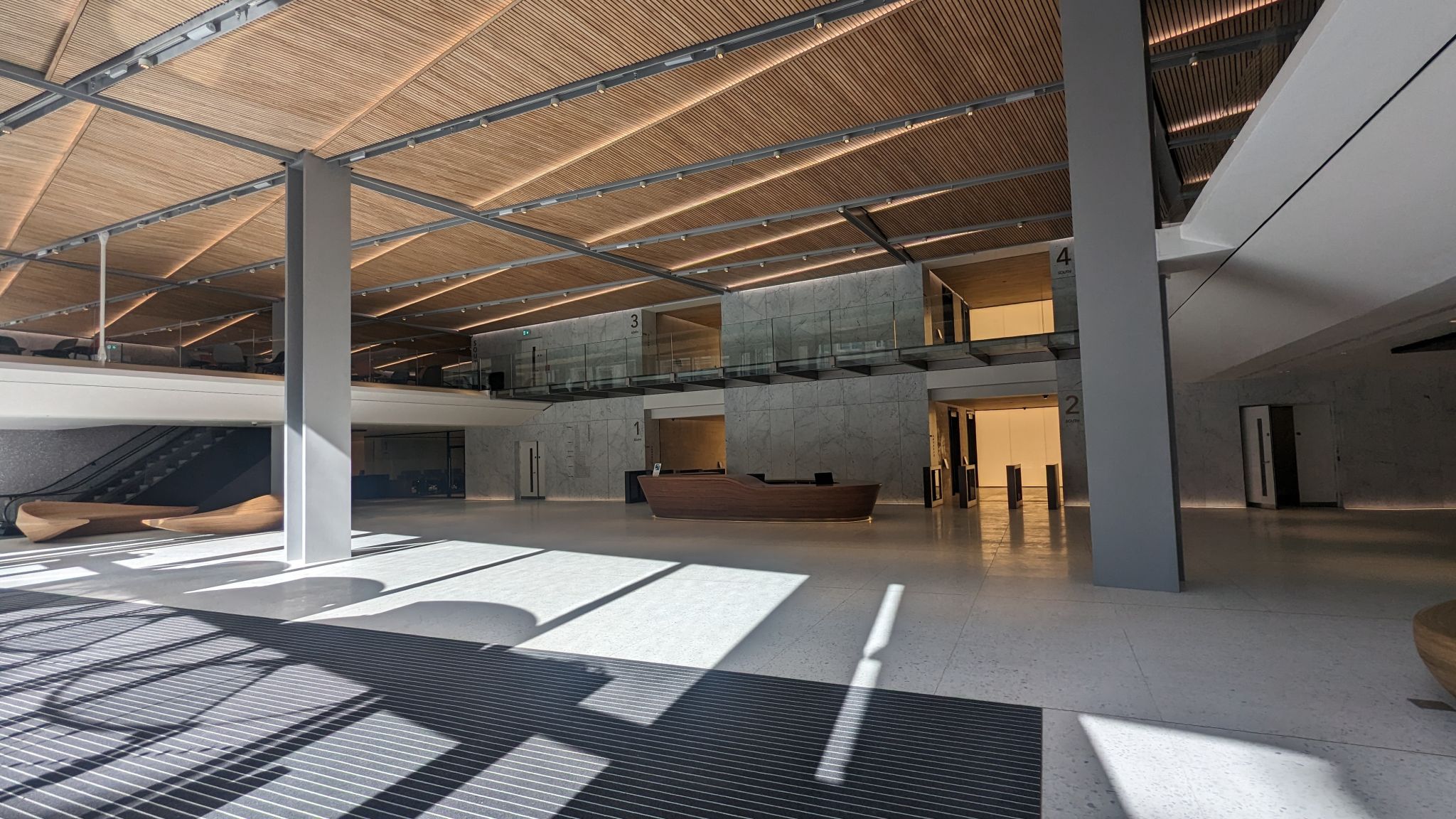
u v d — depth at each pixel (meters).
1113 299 6.62
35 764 3.29
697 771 3.06
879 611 5.99
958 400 17.62
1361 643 4.67
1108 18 6.64
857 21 7.51
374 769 3.16
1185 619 5.39
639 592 7.13
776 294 19.55
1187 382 15.20
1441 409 13.22
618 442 22.02
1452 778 2.80
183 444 18.86
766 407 19.31
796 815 2.66
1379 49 3.20
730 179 11.76
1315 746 3.13
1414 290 6.07
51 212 12.05
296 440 10.26
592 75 8.38
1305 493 14.45
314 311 9.89
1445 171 3.94
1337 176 4.57
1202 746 3.17
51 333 12.59
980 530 11.55
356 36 7.40
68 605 7.07
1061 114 9.67
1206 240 6.30
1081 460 15.63
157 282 16.80
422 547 11.12
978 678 4.19
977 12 7.41
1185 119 9.46
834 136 10.19
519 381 21.95
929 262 17.53
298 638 5.54
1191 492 15.08
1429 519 11.55
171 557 10.73
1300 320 8.17
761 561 8.89
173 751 3.40
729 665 4.59
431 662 4.82
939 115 9.58
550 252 15.38
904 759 3.12
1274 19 6.14
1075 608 5.86
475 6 6.99
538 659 4.84
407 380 19.78
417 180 11.33
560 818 2.68
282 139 9.67
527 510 18.50
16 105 8.46
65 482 17.00
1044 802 2.72
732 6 7.17
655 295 20.16
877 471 17.83
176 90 8.30
